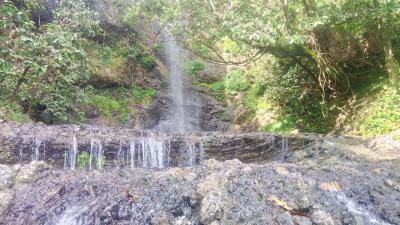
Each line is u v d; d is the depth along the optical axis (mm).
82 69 7852
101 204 3682
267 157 6797
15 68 6656
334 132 8078
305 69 9055
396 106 7055
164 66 12375
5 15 6348
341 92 8820
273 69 10586
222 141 6625
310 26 6867
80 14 8492
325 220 3406
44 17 9539
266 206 3568
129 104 10883
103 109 10094
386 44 7457
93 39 10867
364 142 6586
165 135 6504
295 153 6621
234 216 3416
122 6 11633
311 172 4492
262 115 10625
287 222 3359
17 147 5062
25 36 6402
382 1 6250
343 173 4520
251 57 9414
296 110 9656
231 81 12406
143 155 5977
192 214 3482
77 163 5426
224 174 4102
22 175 4355
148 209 3557
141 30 12070
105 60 10906
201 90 12391
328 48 8094
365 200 3936
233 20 7086
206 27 7969
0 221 3721
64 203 3854
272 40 6594
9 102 6691
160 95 11688
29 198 3994
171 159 6234
